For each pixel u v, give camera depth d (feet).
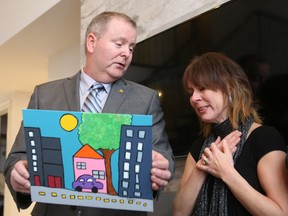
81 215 3.62
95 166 2.99
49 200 3.13
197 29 5.60
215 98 3.88
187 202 3.88
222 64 3.95
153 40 6.44
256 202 3.18
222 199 3.54
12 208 17.53
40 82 17.46
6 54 13.30
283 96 4.28
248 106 3.90
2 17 12.64
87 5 8.80
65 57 12.78
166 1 6.57
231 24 5.08
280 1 4.47
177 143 5.73
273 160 3.35
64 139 3.00
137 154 2.90
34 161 3.07
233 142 3.67
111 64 4.06
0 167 20.22
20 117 18.92
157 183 2.99
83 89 4.22
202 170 3.84
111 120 2.91
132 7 7.41
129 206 3.02
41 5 10.08
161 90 6.13
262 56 4.59
